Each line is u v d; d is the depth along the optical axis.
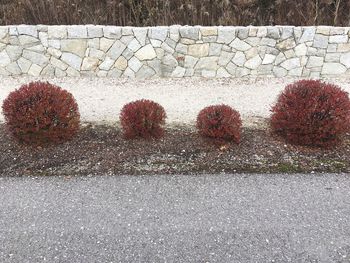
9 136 4.42
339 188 3.61
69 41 5.78
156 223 3.18
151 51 5.86
